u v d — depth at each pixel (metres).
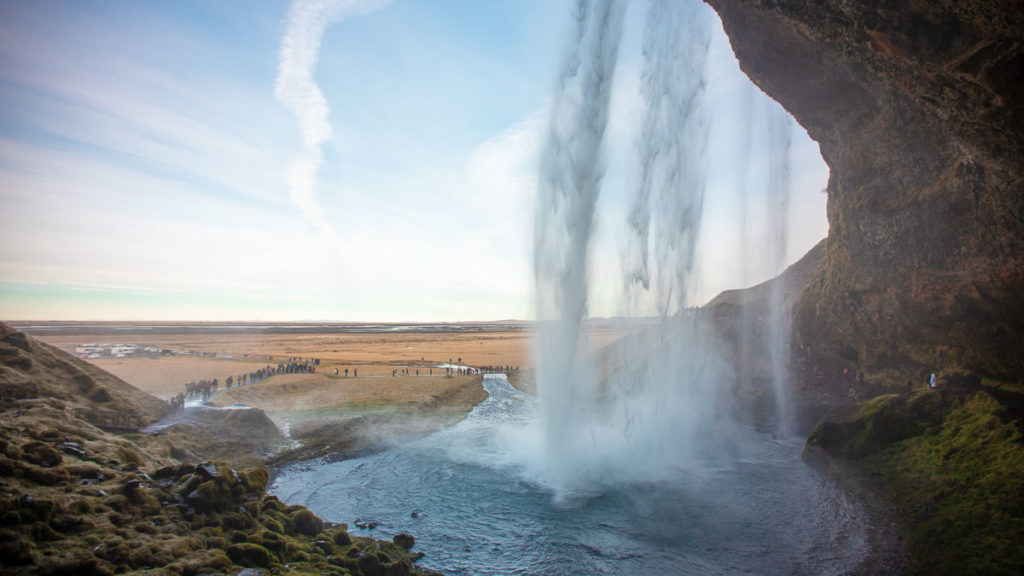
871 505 20.53
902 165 27.92
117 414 26.97
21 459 13.53
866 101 26.88
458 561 16.97
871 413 25.98
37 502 11.43
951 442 21.48
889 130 26.86
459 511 21.27
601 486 23.91
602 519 20.22
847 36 17.64
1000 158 18.45
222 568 11.73
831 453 26.09
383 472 26.75
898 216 29.39
